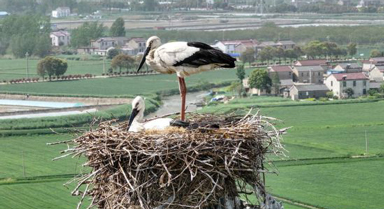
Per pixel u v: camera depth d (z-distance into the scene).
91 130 14.87
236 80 112.69
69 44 171.62
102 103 100.31
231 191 14.00
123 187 13.55
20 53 158.88
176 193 13.52
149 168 13.37
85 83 116.50
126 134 13.77
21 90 111.12
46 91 109.25
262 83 101.44
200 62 14.56
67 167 58.00
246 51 140.12
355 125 75.50
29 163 60.56
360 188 50.44
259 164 14.38
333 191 49.47
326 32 176.88
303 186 50.22
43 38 160.00
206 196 13.61
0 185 53.12
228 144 13.60
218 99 95.56
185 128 14.22
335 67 116.94
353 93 101.56
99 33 172.25
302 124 76.50
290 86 103.62
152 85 111.12
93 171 14.19
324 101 93.94
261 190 14.38
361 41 172.25
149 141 13.48
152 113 85.62
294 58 141.88
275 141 14.60
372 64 119.19
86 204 36.34
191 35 178.75
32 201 48.94
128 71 126.38
